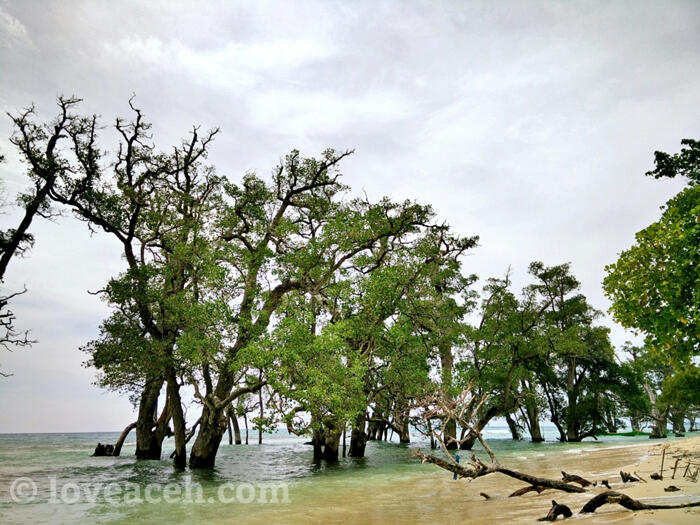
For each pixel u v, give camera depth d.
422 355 30.39
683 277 10.66
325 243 24.14
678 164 20.72
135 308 23.20
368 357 26.66
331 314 27.80
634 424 58.31
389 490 15.45
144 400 29.08
